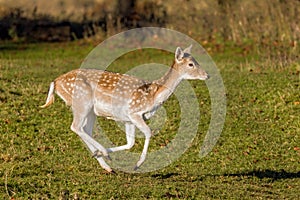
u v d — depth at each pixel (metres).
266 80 29.34
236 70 32.47
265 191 18.45
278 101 26.52
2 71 30.27
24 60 36.41
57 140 22.38
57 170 19.47
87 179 18.59
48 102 19.48
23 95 26.23
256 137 23.50
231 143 22.98
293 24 38.50
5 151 21.11
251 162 21.33
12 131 22.86
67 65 34.94
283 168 20.86
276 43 37.78
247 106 26.28
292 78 29.47
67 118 24.27
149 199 17.11
